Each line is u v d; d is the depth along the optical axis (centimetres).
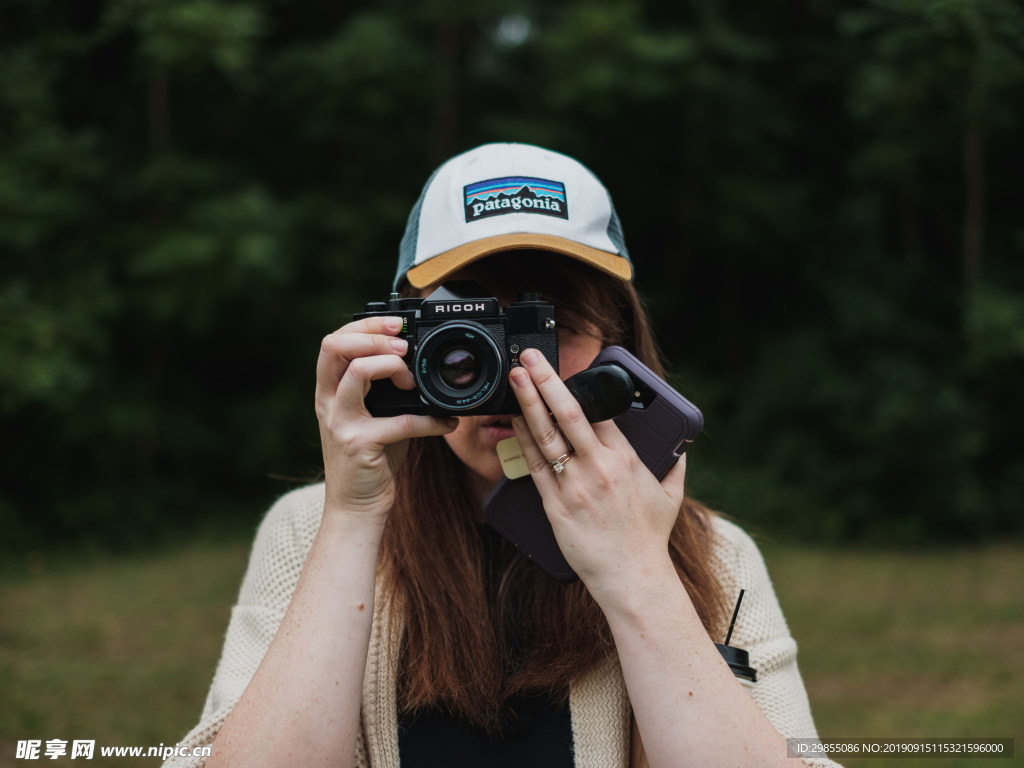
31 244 679
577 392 117
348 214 920
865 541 819
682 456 123
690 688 109
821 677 459
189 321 829
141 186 838
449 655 124
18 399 657
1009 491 849
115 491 850
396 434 118
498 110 1023
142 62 805
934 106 748
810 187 962
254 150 956
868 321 868
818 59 948
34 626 545
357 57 882
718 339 1038
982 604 605
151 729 370
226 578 680
